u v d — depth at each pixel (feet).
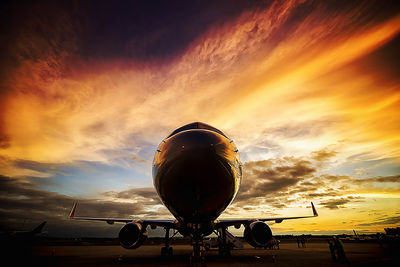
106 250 100.78
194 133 20.08
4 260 52.42
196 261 24.56
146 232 41.37
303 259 48.21
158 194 23.43
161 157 20.16
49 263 45.21
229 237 91.20
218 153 18.57
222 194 19.95
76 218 54.85
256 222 38.60
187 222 25.09
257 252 73.92
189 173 18.11
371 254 58.13
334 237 44.86
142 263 42.32
